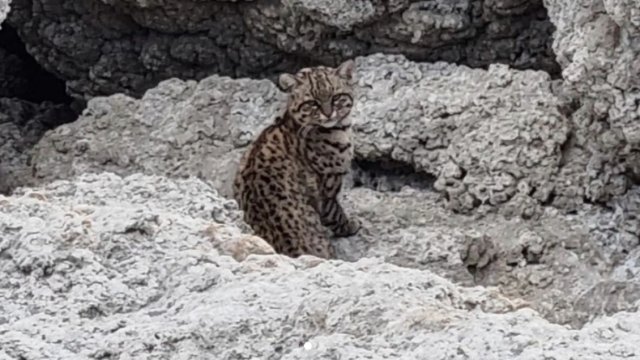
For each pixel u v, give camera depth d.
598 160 8.37
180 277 3.71
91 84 10.19
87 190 5.53
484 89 8.85
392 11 9.21
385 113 8.86
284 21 9.38
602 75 7.70
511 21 9.24
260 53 9.71
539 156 8.45
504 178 8.44
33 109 10.60
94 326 3.45
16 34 10.96
